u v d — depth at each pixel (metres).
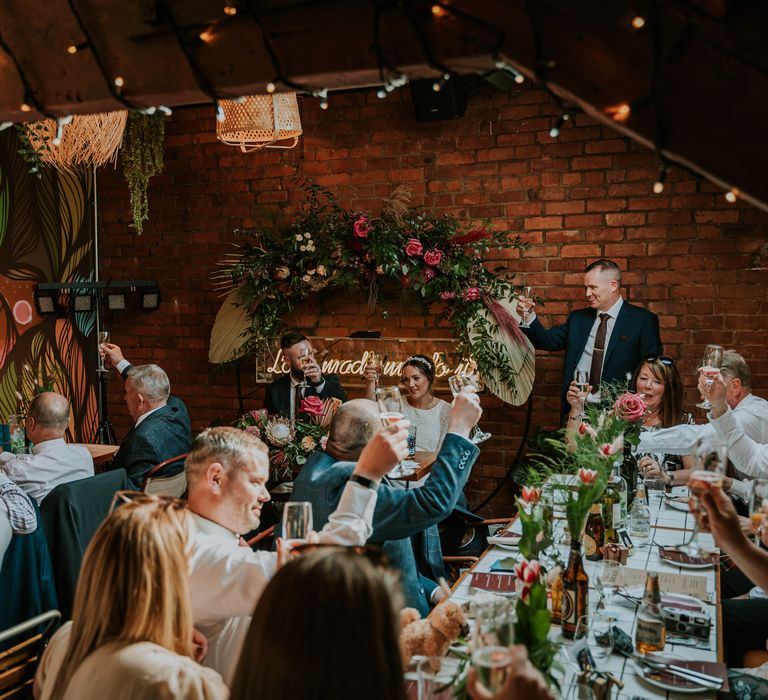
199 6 1.45
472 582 2.71
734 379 4.06
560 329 5.41
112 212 6.79
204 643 1.88
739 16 1.13
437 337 5.88
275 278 5.88
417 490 2.44
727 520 2.07
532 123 5.63
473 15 1.27
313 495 2.55
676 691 1.98
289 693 1.02
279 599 1.06
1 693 2.62
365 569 1.08
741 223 5.25
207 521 2.17
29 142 4.79
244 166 6.36
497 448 5.82
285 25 1.39
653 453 4.10
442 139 5.84
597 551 2.95
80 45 1.55
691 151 1.19
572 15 1.21
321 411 4.91
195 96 1.51
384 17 1.32
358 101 6.01
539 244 5.67
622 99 1.21
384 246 5.53
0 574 3.15
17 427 5.13
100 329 6.80
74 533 3.49
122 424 6.85
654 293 5.45
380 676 1.03
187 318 6.62
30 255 6.22
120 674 1.44
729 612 3.15
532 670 1.19
